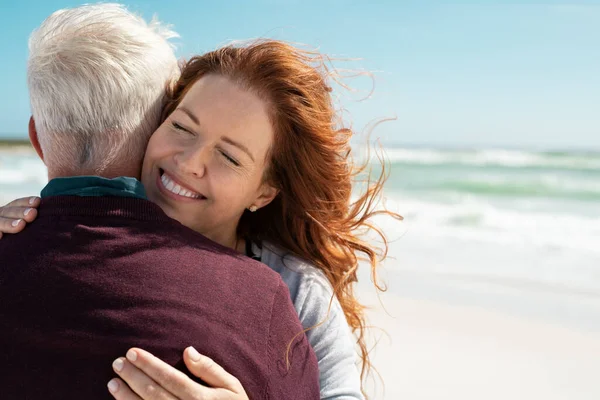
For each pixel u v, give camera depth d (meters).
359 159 2.44
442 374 4.52
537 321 5.86
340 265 2.35
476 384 4.37
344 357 1.90
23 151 37.34
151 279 1.39
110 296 1.36
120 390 1.31
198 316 1.39
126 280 1.38
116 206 1.46
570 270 8.28
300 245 2.29
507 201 18.70
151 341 1.34
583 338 5.38
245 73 1.87
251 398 1.42
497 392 4.27
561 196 19.97
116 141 1.64
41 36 1.65
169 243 1.46
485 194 20.48
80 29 1.64
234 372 1.40
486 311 6.15
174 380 1.30
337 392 1.81
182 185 1.83
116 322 1.34
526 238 11.39
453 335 5.40
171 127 1.80
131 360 1.30
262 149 1.94
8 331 1.35
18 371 1.34
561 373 4.63
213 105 1.83
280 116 1.95
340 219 2.27
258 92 1.90
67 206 1.46
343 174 2.18
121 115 1.64
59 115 1.57
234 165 1.88
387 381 4.36
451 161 32.47
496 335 5.44
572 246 10.41
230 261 1.52
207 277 1.44
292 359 1.52
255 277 1.53
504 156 36.22
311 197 2.16
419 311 6.07
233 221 2.09
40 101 1.59
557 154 37.91
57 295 1.36
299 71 1.94
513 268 8.36
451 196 19.89
